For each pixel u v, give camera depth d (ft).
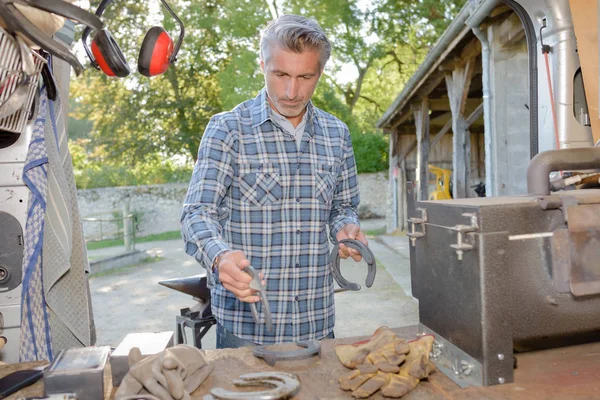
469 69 17.22
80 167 65.21
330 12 64.39
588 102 7.34
